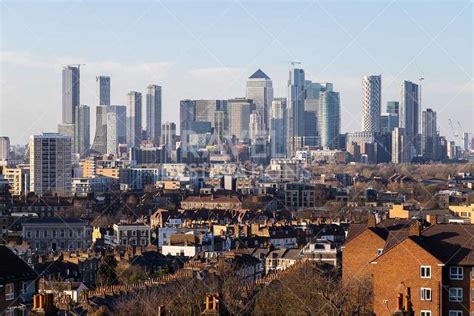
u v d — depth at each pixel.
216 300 125.25
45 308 126.19
